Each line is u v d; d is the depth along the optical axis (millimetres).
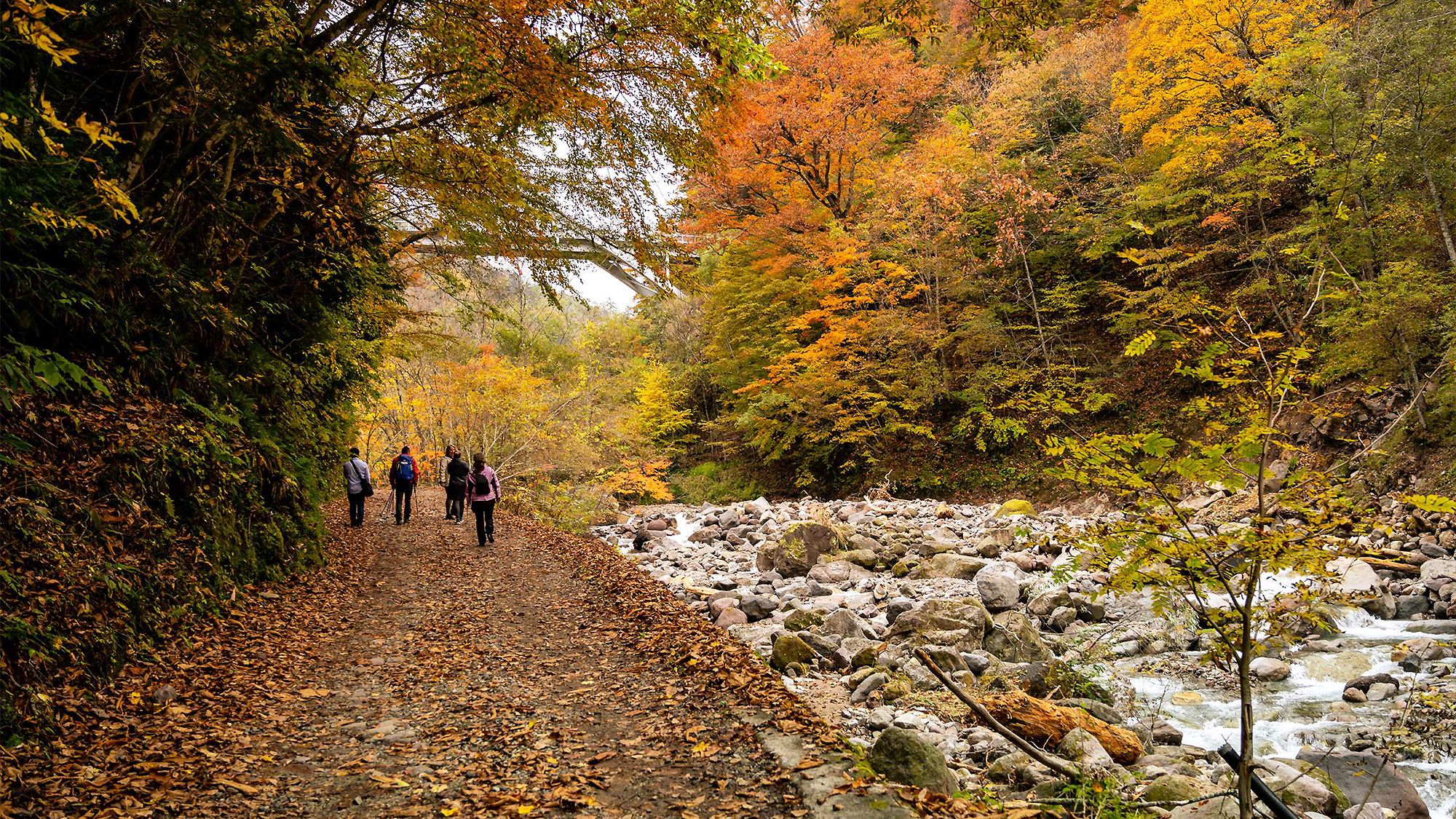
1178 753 6090
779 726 4609
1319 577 3053
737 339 32125
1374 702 7199
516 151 10148
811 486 30984
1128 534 3238
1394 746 6012
